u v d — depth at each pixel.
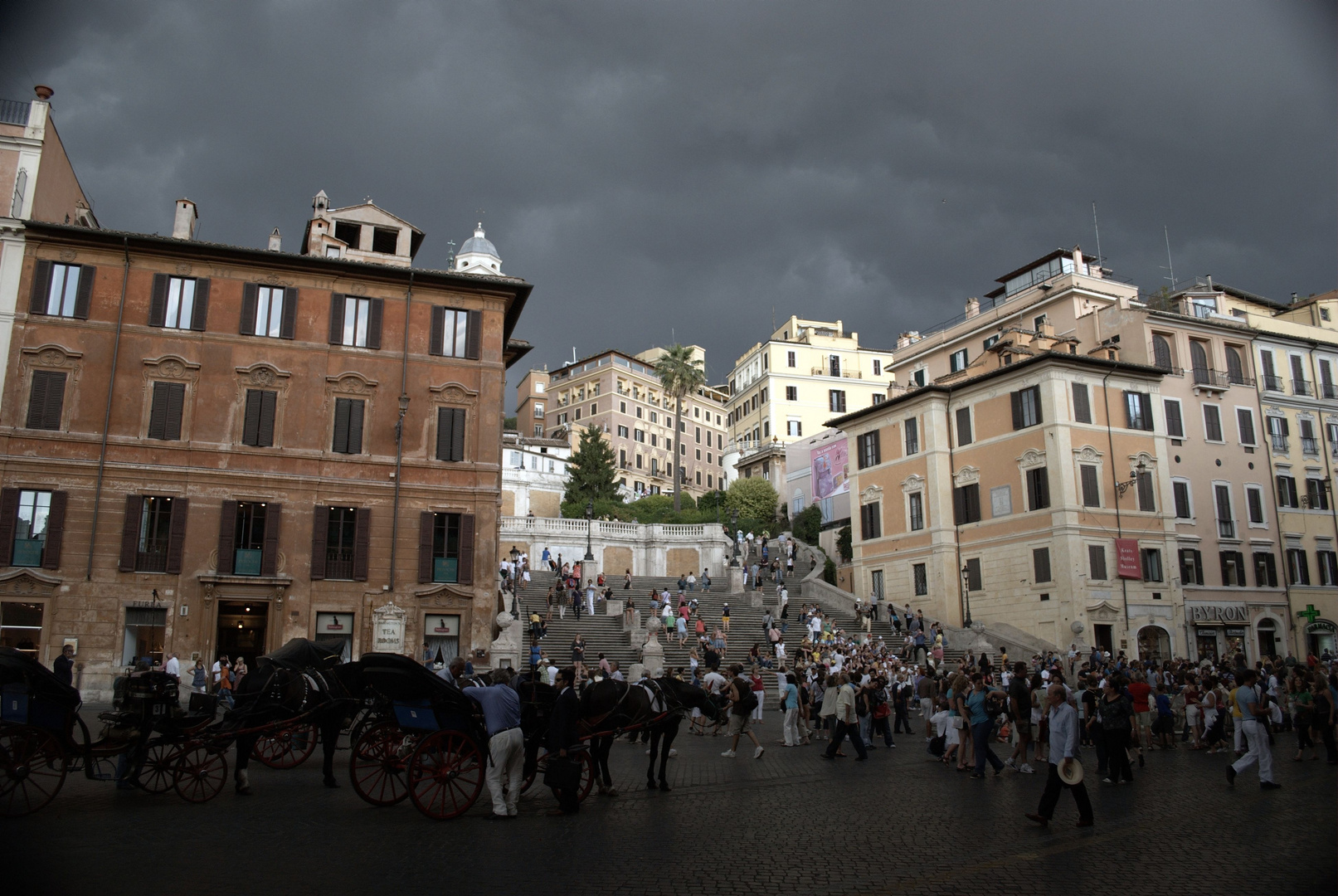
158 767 14.34
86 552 32.03
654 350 140.00
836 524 73.56
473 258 109.50
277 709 15.16
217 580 32.62
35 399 32.56
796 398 96.06
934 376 65.44
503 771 13.16
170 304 34.56
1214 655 46.88
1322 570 51.78
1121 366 46.59
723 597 51.50
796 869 10.16
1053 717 12.96
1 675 12.74
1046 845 11.48
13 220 32.97
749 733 21.30
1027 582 45.66
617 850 11.05
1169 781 17.47
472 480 36.34
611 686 15.39
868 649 38.94
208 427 33.97
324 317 35.94
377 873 9.82
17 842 11.05
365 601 34.28
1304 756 21.33
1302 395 54.22
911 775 18.28
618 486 98.88
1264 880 9.74
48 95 35.78
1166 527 46.69
